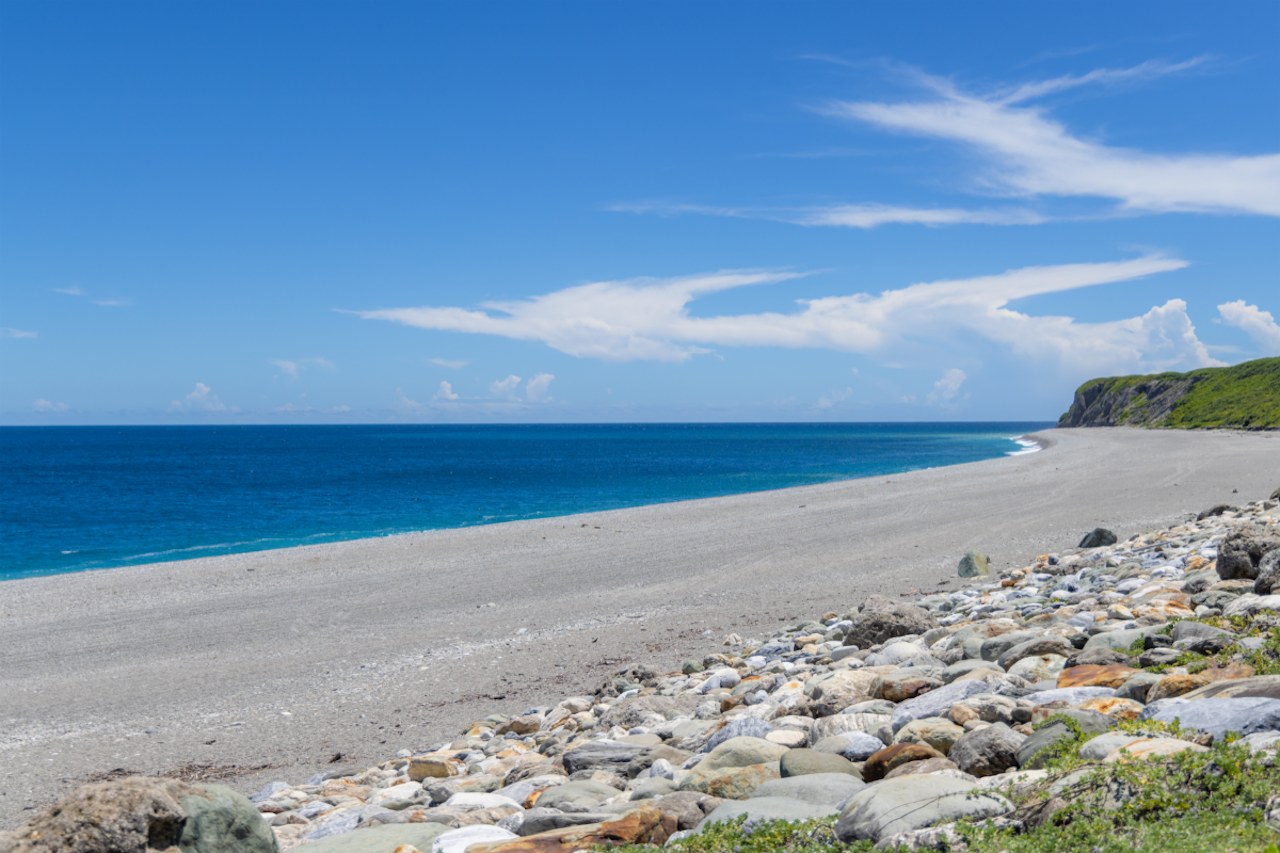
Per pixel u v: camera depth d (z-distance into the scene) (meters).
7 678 17.88
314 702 15.59
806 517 38.53
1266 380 140.88
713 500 48.19
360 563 30.78
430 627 21.17
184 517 52.94
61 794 11.75
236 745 13.48
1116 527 29.17
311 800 9.96
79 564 36.81
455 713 14.55
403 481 80.94
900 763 6.42
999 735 6.23
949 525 33.22
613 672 16.25
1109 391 185.38
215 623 22.39
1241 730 5.22
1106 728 6.14
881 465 95.75
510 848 5.84
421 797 9.23
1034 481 49.88
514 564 29.69
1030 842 4.45
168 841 5.51
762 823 5.60
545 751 11.12
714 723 9.92
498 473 91.31
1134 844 4.16
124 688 16.89
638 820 6.05
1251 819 4.13
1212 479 43.78
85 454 155.12
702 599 22.61
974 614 15.24
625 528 37.53
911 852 4.70
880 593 21.34
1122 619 11.60
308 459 131.25
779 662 13.73
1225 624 9.32
